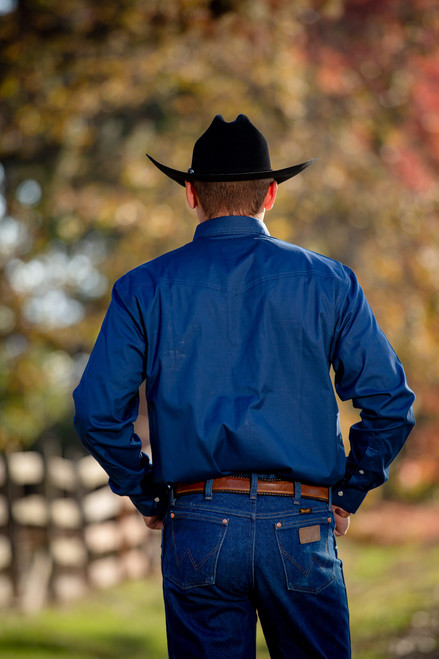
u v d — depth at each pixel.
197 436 6.61
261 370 6.69
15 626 23.48
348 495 7.14
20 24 28.56
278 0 26.89
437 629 16.98
